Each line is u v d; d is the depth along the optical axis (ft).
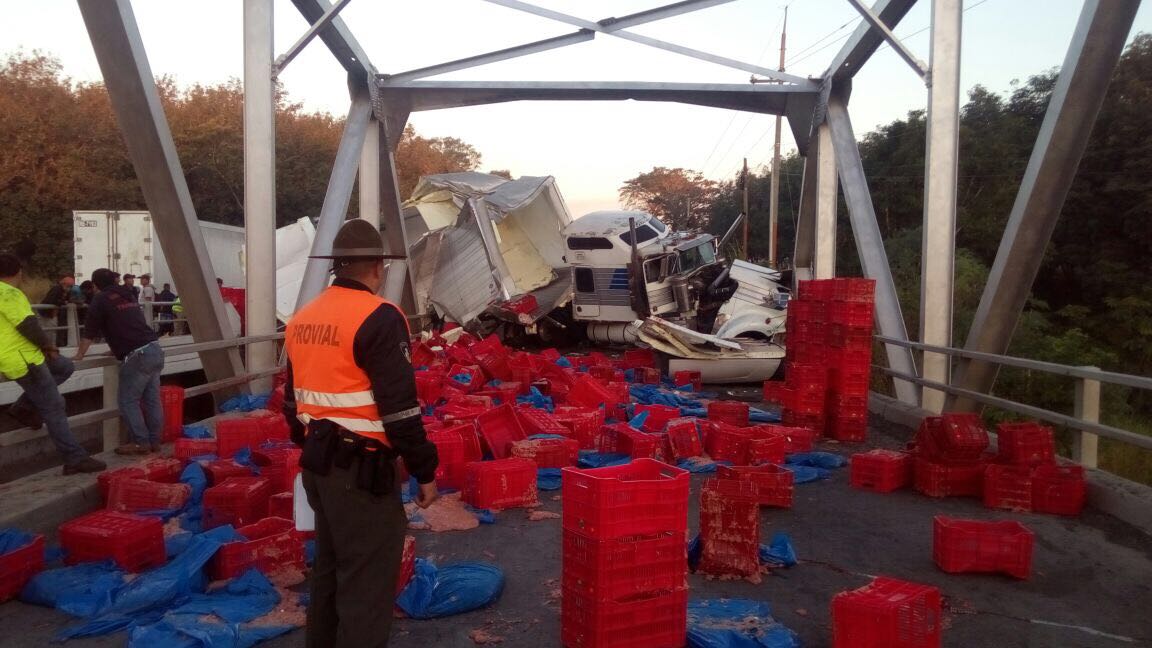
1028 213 28.22
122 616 14.92
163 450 27.81
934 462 24.76
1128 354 95.14
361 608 10.64
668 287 67.21
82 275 73.15
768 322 57.57
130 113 30.12
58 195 118.83
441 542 19.94
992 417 73.97
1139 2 24.03
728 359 51.39
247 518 20.20
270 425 28.37
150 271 73.46
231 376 36.27
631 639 13.24
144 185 31.73
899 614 12.71
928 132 34.76
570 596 13.61
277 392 35.22
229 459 26.68
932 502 23.98
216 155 139.13
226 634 13.83
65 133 122.83
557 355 57.57
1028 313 89.30
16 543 17.20
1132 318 94.32
